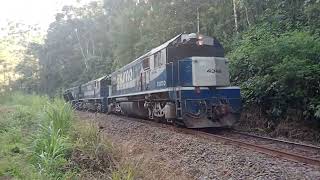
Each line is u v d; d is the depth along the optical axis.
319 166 7.98
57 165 7.11
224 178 7.52
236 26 24.09
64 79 74.81
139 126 16.00
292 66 12.98
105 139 9.08
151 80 17.77
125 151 9.03
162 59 16.06
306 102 13.06
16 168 6.81
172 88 14.95
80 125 10.64
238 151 9.66
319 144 11.76
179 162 9.01
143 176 7.25
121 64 43.12
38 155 7.46
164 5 32.12
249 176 7.54
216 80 14.56
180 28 29.98
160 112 16.94
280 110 14.34
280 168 7.89
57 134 8.23
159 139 12.34
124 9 46.81
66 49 78.50
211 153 9.63
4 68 84.62
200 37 15.67
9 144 9.34
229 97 14.73
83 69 71.50
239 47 19.84
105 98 30.84
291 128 13.48
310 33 15.50
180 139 11.66
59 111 10.36
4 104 28.78
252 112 16.19
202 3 29.19
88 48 72.12
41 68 83.88
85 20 74.00
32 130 11.79
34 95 29.67
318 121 12.67
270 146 11.05
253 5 23.16
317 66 12.81
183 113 14.09
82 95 43.19
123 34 42.47
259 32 19.22
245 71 17.83
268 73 15.30
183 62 14.71
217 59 14.79
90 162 7.77
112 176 6.75
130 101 22.83
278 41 14.52
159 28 32.91
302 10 18.22
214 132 14.78
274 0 21.70
